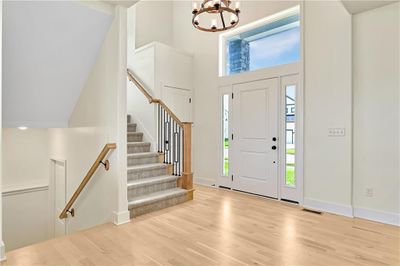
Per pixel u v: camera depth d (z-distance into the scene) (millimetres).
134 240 2633
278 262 2217
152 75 4941
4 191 4652
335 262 2223
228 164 4871
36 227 5027
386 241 2627
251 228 2955
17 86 3254
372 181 3227
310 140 3750
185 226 3016
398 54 3043
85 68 3480
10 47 2848
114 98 3115
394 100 3074
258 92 4402
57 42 3027
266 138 4305
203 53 5312
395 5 3062
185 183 4145
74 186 4078
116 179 3105
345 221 3184
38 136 5078
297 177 3916
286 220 3217
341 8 3432
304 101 3809
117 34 3072
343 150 3428
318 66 3662
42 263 2188
